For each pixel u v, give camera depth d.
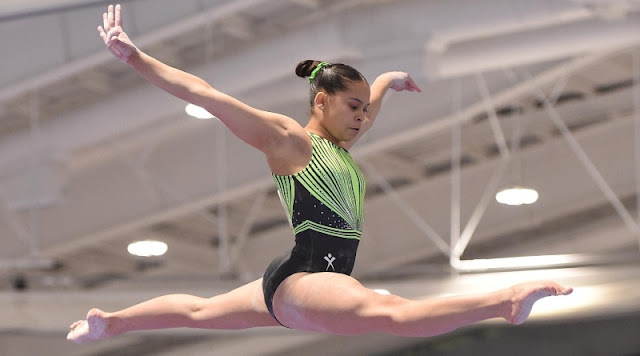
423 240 11.37
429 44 9.75
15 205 11.41
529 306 3.59
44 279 11.26
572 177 11.08
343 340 10.23
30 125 11.13
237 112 4.02
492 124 10.76
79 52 10.17
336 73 4.28
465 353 9.97
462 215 11.34
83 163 11.39
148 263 12.41
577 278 9.86
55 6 9.75
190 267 12.34
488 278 10.29
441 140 10.96
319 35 9.95
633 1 9.37
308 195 4.18
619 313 9.46
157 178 11.34
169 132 11.03
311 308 3.99
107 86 10.69
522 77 10.48
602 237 11.05
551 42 9.87
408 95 10.71
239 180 11.09
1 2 9.79
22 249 11.91
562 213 11.16
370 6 9.88
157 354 11.02
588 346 9.57
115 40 4.00
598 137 11.02
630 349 9.40
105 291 11.17
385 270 10.73
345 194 4.23
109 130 10.88
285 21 10.01
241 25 10.03
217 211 11.76
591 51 9.90
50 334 10.95
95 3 9.74
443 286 10.39
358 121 4.29
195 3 9.78
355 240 4.28
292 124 4.14
